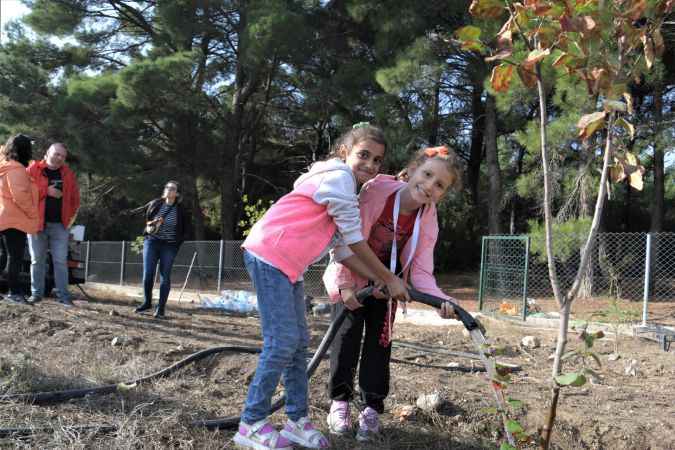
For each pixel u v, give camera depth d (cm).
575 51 211
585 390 429
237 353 457
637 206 2130
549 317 899
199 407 349
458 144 2114
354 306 303
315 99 1666
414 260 320
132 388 370
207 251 1421
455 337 675
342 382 326
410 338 661
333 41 1738
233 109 1981
